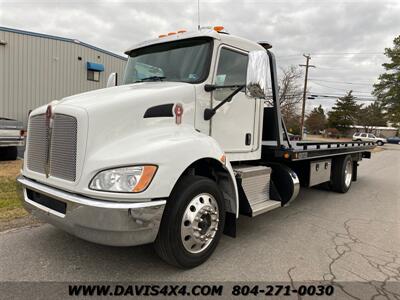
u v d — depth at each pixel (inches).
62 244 148.9
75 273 123.4
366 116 3100.4
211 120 148.6
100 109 112.2
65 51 757.3
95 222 103.7
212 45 147.3
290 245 159.2
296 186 187.6
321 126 2945.4
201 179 130.3
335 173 294.2
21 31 692.7
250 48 167.5
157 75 161.0
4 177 288.7
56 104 122.3
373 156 912.3
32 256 136.4
